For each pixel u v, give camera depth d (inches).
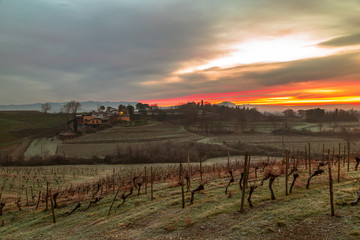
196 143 3516.2
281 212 471.8
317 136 4244.6
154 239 449.1
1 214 932.0
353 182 617.0
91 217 697.6
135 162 2755.9
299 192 581.0
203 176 1128.2
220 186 800.9
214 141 3944.4
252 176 934.4
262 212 487.5
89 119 5590.6
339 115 7111.2
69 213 795.4
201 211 556.1
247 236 403.2
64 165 2689.5
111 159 2844.5
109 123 5753.0
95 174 2113.7
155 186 1020.5
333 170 827.4
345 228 379.2
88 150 3358.8
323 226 397.1
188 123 6235.2
